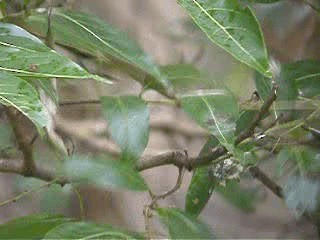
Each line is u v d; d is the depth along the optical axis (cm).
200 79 111
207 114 100
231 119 100
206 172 111
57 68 80
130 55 98
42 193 146
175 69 111
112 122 101
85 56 113
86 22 100
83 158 97
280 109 107
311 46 135
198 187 112
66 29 101
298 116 107
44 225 97
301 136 108
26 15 102
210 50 141
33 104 81
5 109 107
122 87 122
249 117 109
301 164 109
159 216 97
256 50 89
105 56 109
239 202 133
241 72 134
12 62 80
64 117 133
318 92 108
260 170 121
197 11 89
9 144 124
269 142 107
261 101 108
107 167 96
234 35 89
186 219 97
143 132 101
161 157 109
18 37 82
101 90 123
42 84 96
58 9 101
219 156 105
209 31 89
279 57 135
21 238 97
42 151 118
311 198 110
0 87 80
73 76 80
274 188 120
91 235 90
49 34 100
